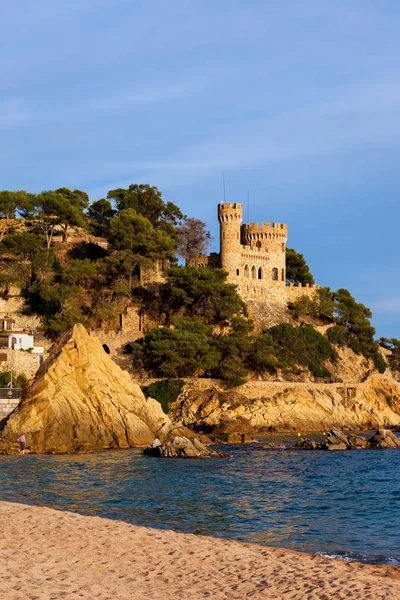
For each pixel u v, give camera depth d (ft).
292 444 339.16
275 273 562.66
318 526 155.94
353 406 456.45
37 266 482.69
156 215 597.93
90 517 139.33
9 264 497.05
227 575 105.91
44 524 130.41
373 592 98.22
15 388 332.60
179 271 488.85
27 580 97.55
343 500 188.96
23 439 281.54
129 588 98.22
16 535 122.21
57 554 112.06
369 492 202.18
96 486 200.95
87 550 115.24
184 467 245.65
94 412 305.32
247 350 459.73
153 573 105.70
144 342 434.30
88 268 485.15
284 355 492.13
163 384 409.08
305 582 102.83
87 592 94.32
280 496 193.57
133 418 313.73
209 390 411.95
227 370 426.10
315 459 280.31
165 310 492.95
